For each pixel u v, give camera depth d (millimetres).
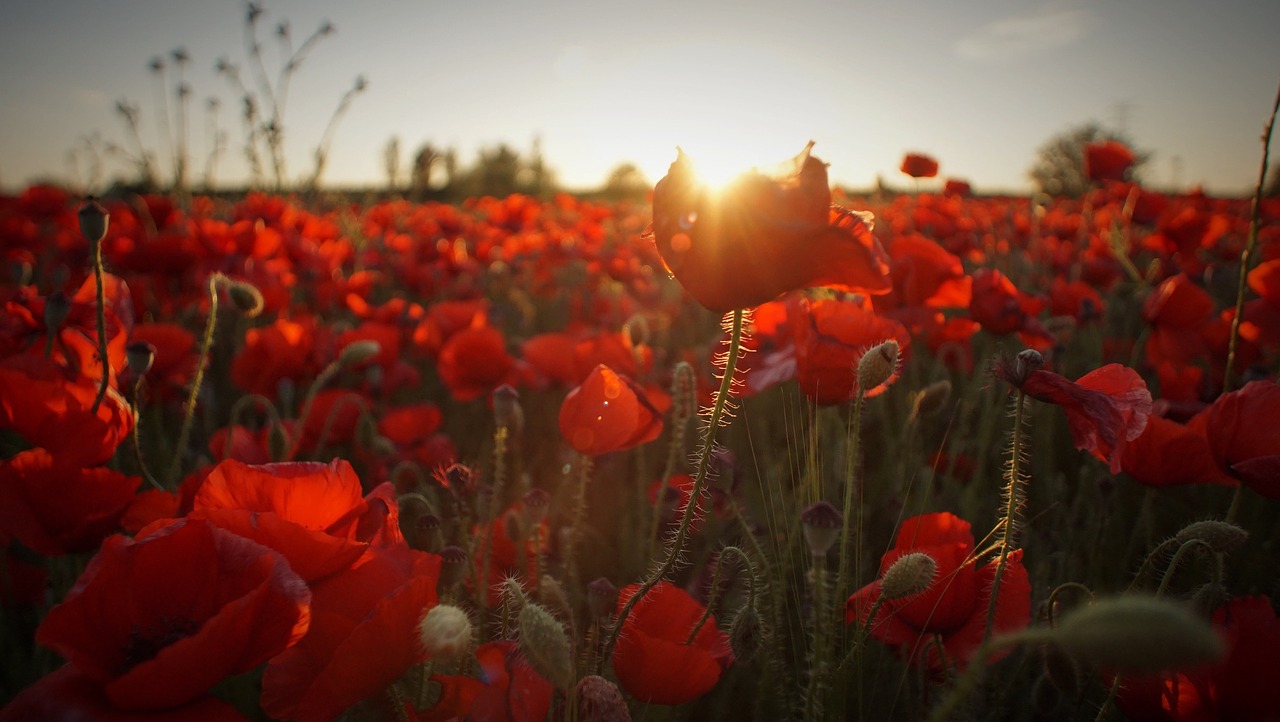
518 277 1825
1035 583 486
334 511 312
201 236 1017
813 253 269
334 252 1372
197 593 271
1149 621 184
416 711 292
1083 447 342
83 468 375
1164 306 707
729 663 360
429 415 682
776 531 517
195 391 465
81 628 254
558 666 259
